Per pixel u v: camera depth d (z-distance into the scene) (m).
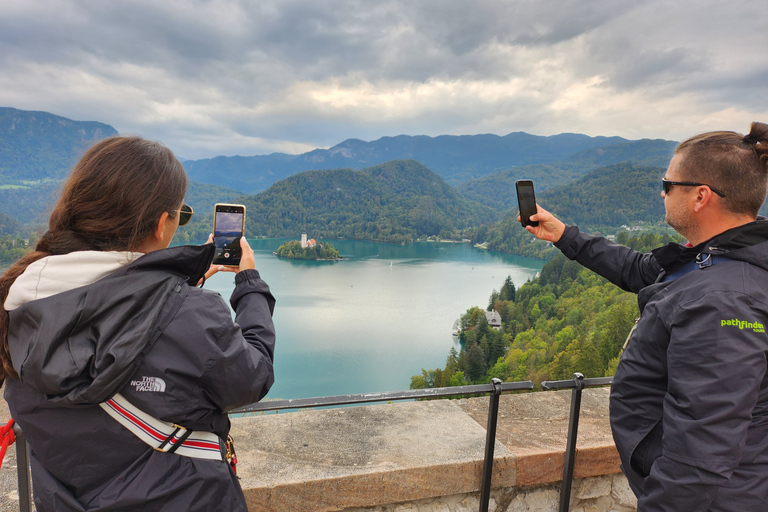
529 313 110.81
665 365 1.42
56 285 1.01
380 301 132.38
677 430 1.26
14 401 1.08
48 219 1.15
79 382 0.97
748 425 1.20
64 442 1.05
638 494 1.55
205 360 1.04
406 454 2.29
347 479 2.07
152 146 1.20
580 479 2.49
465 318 103.69
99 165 1.11
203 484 1.08
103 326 0.98
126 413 1.03
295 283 155.75
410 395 1.92
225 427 1.21
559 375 60.72
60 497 1.05
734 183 1.43
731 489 1.27
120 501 1.02
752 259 1.33
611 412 1.61
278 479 2.04
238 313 1.37
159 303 1.05
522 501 2.39
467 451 2.34
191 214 1.35
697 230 1.55
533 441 2.48
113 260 1.08
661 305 1.42
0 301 1.07
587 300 99.69
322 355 87.12
